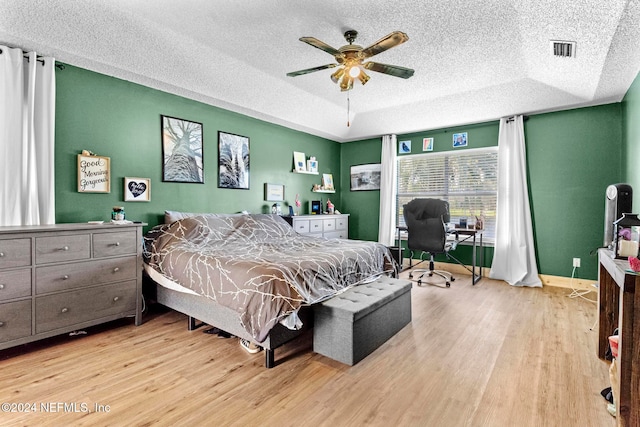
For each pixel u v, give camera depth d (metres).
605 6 1.84
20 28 2.34
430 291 3.90
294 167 5.28
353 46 2.32
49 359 2.16
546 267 4.22
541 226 4.25
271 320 1.95
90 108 2.98
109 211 3.11
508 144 4.42
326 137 5.91
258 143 4.68
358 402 1.71
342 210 6.34
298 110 4.62
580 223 4.00
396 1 2.18
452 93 4.16
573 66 2.84
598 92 3.43
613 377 1.58
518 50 2.90
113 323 2.85
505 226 4.44
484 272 4.75
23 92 2.55
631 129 3.20
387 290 2.58
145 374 1.98
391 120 5.14
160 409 1.64
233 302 2.14
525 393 1.79
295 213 5.32
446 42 2.77
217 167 4.10
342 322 2.11
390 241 5.57
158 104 3.50
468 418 1.58
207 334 2.61
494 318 2.97
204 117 3.95
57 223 2.78
